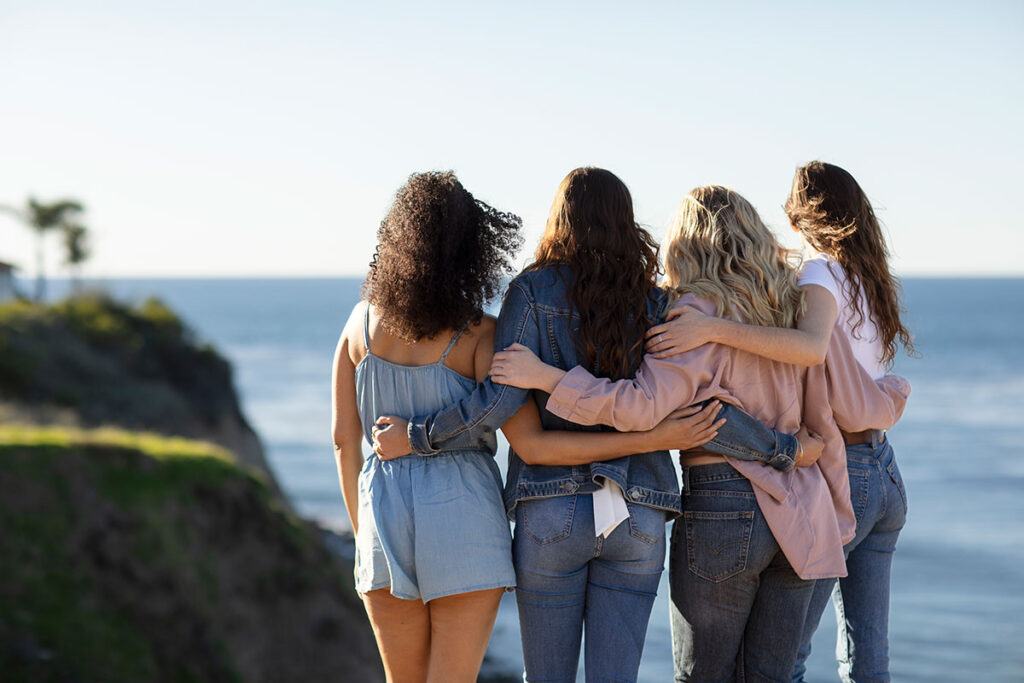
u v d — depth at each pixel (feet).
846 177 9.95
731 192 9.39
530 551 8.81
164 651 40.55
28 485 45.57
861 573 10.07
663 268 9.58
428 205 8.73
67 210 174.60
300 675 46.09
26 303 108.47
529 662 8.95
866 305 9.68
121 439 57.36
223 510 52.60
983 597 66.39
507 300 9.12
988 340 364.79
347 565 66.85
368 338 9.20
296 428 189.06
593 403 8.54
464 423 8.75
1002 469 122.31
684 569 9.07
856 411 9.32
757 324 8.95
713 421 8.69
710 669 9.12
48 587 39.99
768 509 8.70
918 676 51.93
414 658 9.12
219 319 586.45
